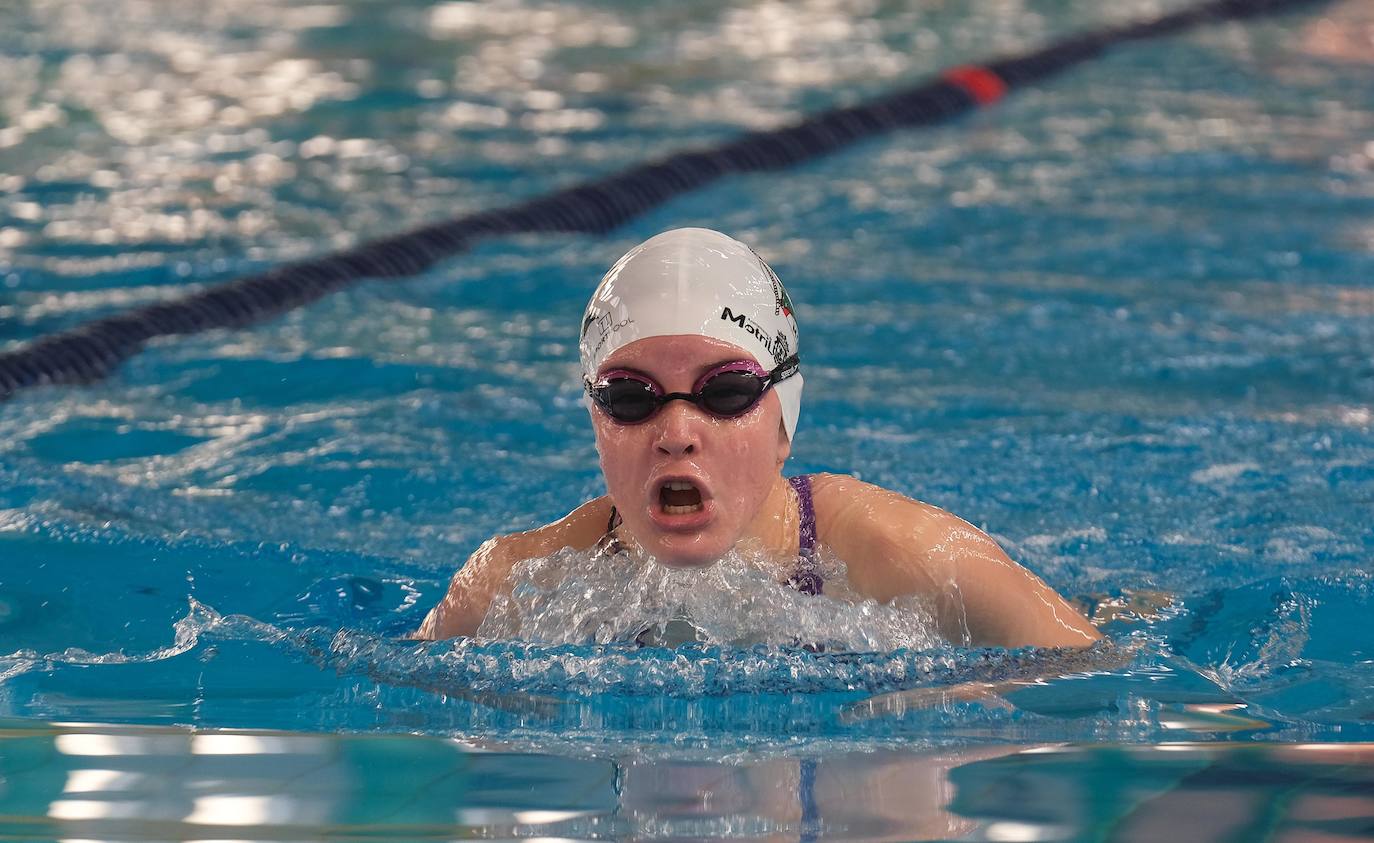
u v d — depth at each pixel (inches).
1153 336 612.7
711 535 281.1
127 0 1550.2
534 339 634.2
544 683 294.5
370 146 994.1
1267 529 417.7
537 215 834.8
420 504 452.1
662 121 1066.1
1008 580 310.3
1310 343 599.8
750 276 294.2
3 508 438.6
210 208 838.5
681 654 304.2
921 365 583.5
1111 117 1072.2
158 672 314.0
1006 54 1275.8
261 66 1253.1
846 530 312.8
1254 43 1332.4
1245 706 282.8
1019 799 230.8
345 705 288.0
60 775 247.4
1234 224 781.9
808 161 989.2
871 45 1357.0
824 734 264.2
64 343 608.4
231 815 229.3
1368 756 248.8
